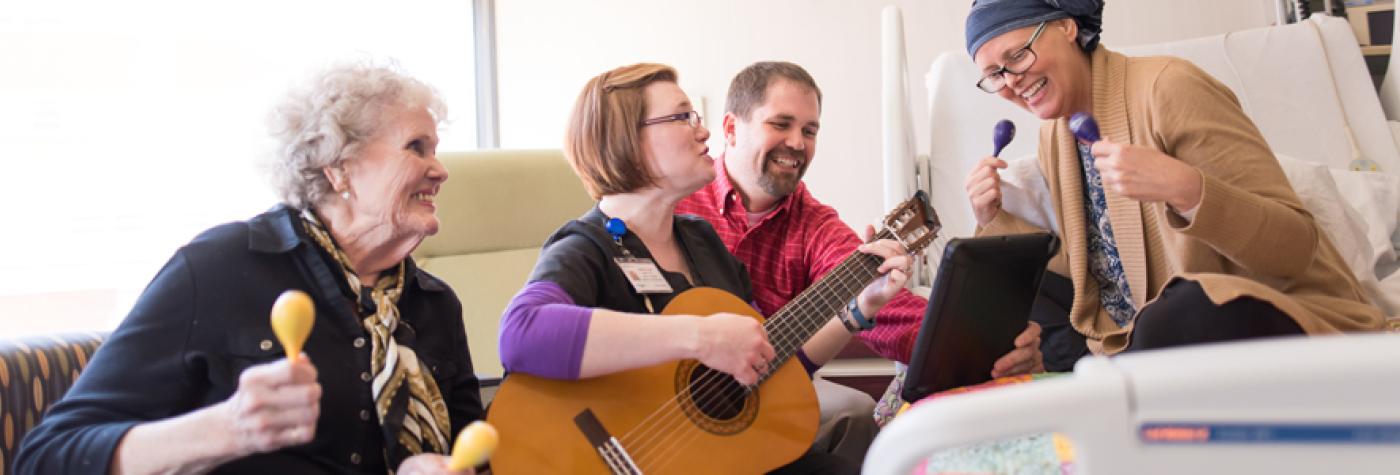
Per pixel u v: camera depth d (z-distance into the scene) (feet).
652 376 4.59
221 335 3.96
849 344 8.70
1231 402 1.56
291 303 2.45
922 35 12.30
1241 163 5.10
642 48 12.82
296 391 3.07
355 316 4.25
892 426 1.77
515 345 4.38
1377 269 7.68
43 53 9.56
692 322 4.34
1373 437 1.49
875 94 12.35
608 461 4.27
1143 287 5.51
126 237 9.87
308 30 11.27
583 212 9.11
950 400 1.73
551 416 4.33
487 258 8.71
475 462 2.28
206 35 10.50
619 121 5.25
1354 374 1.50
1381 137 8.77
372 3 11.96
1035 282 4.96
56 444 3.54
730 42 12.69
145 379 3.78
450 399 4.80
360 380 4.15
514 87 12.96
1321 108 8.91
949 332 4.66
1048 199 6.36
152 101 10.11
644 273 5.08
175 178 10.19
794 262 6.77
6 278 9.26
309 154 4.30
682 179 5.26
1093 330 5.85
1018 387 1.70
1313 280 5.00
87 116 9.75
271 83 10.91
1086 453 1.62
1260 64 9.20
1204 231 4.72
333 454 4.06
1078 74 5.75
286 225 4.26
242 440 3.19
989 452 3.35
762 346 4.44
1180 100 5.27
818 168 12.48
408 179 4.38
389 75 4.49
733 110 6.90
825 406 6.43
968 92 9.38
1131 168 4.77
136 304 3.93
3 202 9.30
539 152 9.12
